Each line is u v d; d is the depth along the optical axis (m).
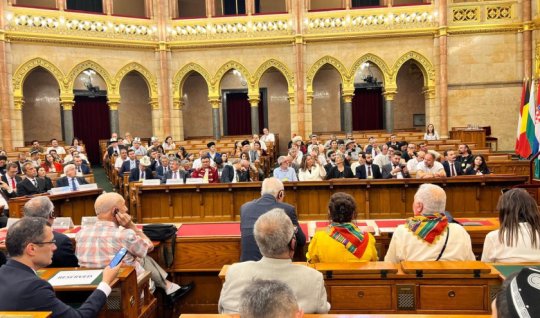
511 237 3.46
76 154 12.80
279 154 21.95
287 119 22.52
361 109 22.45
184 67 19.33
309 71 19.11
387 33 18.59
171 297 4.88
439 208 3.62
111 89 18.39
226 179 10.02
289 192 9.02
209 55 19.27
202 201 9.15
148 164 11.11
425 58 18.67
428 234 3.55
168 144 15.95
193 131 22.84
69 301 3.76
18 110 16.70
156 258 5.11
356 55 18.95
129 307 3.63
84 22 17.64
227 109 22.73
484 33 18.30
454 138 16.61
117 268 3.31
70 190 8.44
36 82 20.02
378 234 5.05
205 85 22.70
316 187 8.95
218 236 5.13
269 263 2.87
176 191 9.15
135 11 23.06
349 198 3.72
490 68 18.33
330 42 18.97
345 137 17.73
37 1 20.73
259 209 4.24
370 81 21.39
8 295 2.84
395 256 3.67
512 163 11.62
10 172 9.53
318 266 3.44
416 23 18.56
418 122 22.16
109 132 21.73
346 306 3.40
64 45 17.42
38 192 9.11
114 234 3.97
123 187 11.84
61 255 4.12
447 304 3.30
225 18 19.03
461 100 18.53
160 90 19.08
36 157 12.27
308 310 2.79
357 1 23.17
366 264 3.46
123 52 18.50
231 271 2.97
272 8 23.83
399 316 2.56
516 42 18.14
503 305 1.13
